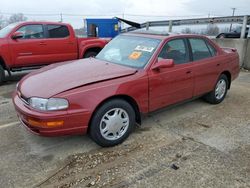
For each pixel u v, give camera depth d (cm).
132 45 447
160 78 405
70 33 837
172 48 434
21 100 356
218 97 553
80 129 339
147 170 319
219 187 291
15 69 752
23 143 384
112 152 360
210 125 450
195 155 353
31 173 315
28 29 758
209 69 497
